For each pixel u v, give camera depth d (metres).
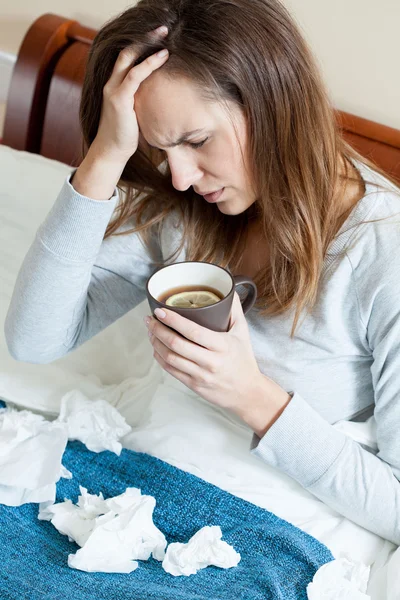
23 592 0.92
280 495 1.13
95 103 1.04
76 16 2.05
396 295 1.04
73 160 1.79
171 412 1.24
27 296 1.12
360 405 1.19
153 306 0.94
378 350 1.08
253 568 0.99
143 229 1.20
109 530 1.02
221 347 0.96
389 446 1.10
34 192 1.69
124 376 1.43
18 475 1.09
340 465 1.07
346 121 1.58
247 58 0.93
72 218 1.05
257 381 1.05
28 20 2.15
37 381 1.29
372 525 1.09
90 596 0.92
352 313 1.10
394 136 1.55
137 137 1.00
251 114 0.96
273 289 1.10
